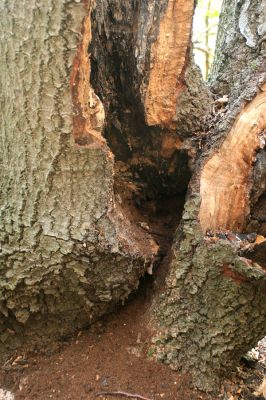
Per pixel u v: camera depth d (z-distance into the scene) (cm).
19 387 106
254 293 97
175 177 122
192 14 100
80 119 90
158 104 109
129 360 109
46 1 83
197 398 105
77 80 88
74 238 94
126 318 118
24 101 89
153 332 111
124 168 123
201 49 360
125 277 104
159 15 100
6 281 100
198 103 114
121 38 108
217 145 106
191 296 105
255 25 127
